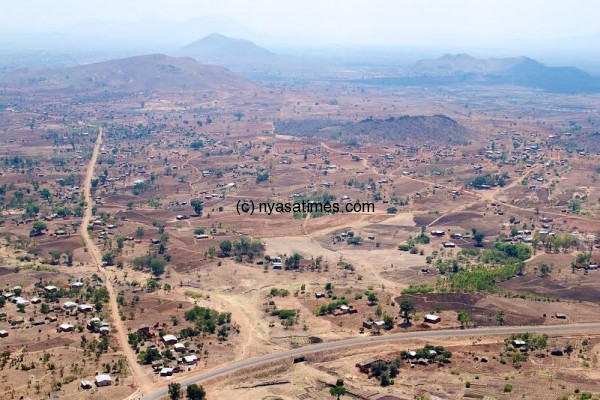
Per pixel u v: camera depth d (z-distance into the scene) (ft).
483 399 647.56
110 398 645.51
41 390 652.89
